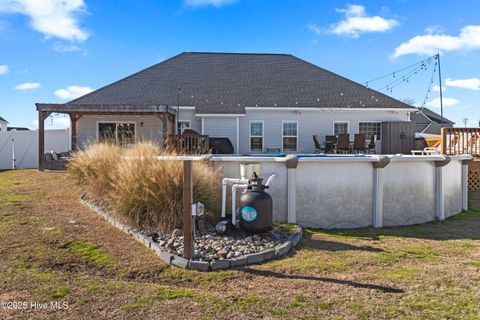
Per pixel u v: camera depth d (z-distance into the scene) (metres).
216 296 2.95
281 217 5.81
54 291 2.96
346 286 3.20
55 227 4.82
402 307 2.78
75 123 14.71
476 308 2.77
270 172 5.81
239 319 2.56
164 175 5.06
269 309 2.72
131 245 4.30
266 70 19.45
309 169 5.79
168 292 3.01
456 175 7.34
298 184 5.77
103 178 6.55
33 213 5.61
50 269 3.46
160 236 4.61
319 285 3.22
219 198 5.66
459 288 3.19
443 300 2.92
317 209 5.81
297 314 2.65
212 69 19.31
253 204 4.68
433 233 5.54
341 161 5.80
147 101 16.44
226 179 5.35
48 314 2.57
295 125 16.66
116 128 16.30
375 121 16.95
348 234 5.39
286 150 16.61
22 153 17.11
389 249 4.50
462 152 11.03
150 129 16.38
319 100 16.97
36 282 3.13
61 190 7.94
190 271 3.55
